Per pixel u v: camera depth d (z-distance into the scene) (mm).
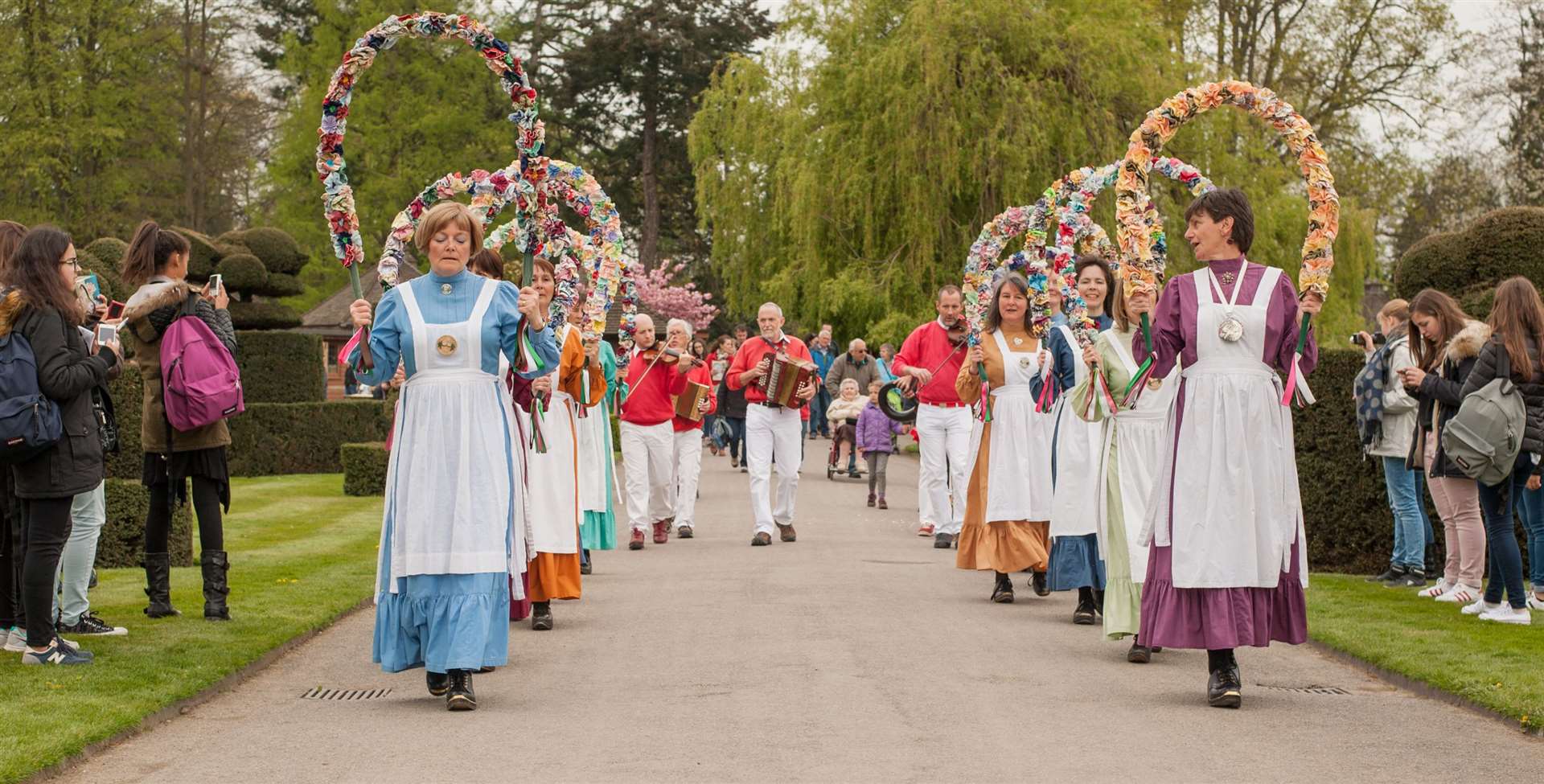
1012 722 5875
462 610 6133
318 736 5688
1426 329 9320
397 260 7781
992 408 9648
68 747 5234
